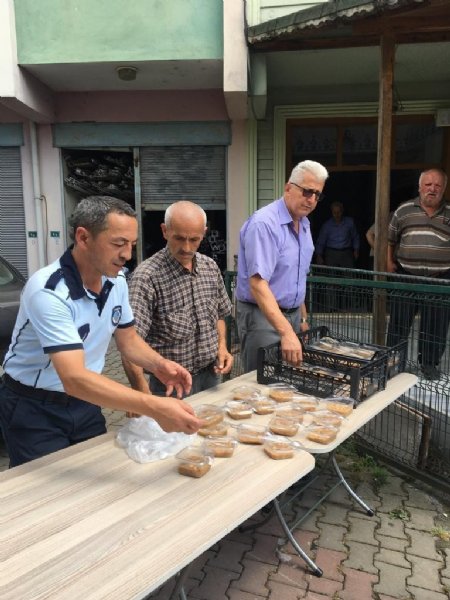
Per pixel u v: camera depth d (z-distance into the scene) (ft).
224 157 24.08
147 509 4.75
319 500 9.47
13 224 25.38
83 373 5.34
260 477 5.38
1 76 20.02
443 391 10.18
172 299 8.31
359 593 7.61
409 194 24.31
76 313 5.84
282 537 8.95
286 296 9.68
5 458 11.76
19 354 6.39
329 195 26.63
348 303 11.58
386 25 12.78
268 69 20.81
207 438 6.26
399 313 10.64
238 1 18.70
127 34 19.90
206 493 5.04
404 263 13.39
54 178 24.68
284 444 6.07
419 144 23.30
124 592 3.69
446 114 21.97
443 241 12.88
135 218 5.64
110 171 24.72
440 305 9.84
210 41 19.81
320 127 23.75
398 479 10.88
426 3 11.55
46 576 3.83
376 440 11.71
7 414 6.59
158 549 4.17
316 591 7.65
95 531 4.40
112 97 23.71
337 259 23.76
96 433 7.00
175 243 7.96
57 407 6.51
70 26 19.97
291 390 7.99
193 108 23.56
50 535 4.33
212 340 8.96
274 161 23.65
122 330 7.04
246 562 8.30
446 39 14.53
